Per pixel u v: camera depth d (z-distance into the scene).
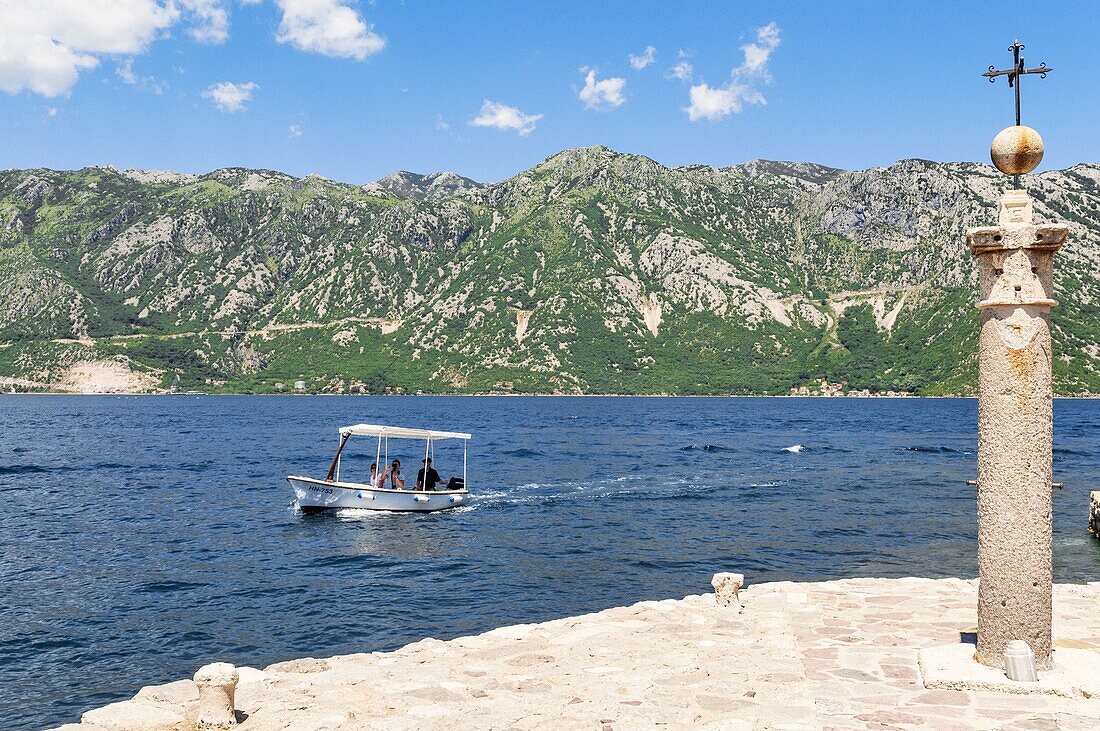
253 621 22.17
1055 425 126.25
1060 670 10.26
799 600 15.93
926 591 16.70
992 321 10.26
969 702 9.66
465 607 23.48
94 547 32.41
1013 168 10.67
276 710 10.12
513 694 10.61
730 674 11.10
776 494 48.22
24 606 23.66
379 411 190.38
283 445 89.62
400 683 11.20
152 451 80.19
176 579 26.94
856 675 10.88
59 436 101.94
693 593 24.97
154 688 11.16
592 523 37.91
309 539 34.12
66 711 16.28
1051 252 10.02
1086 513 38.62
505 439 100.06
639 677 11.13
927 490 49.97
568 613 22.83
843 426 132.62
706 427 128.88
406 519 39.16
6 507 42.94
